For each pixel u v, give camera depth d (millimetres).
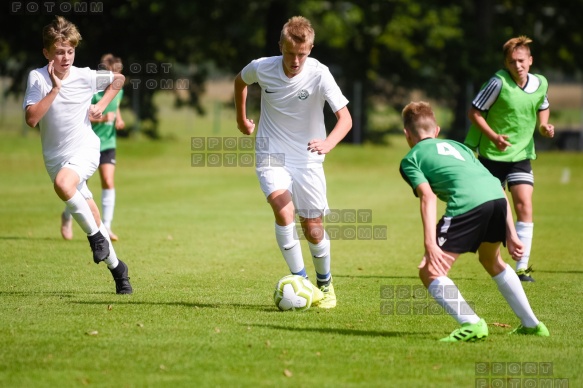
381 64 143625
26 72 132375
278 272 34031
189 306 26438
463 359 20484
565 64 157125
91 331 22562
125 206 59656
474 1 143625
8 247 39375
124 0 119688
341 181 85625
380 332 23312
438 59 142250
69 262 35438
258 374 19016
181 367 19453
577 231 49625
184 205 61094
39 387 17953
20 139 114375
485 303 28266
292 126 26531
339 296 29141
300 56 25188
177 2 124312
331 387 18172
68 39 27094
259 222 51906
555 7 148750
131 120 132625
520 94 34188
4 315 24562
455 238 21609
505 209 21906
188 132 145625
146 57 128250
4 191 68000
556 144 126188
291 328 23547
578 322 25281
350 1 139500
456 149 22609
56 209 56375
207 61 148875
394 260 38469
